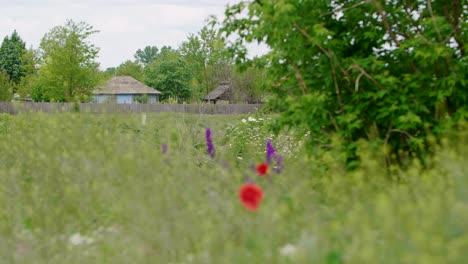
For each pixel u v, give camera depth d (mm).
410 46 7312
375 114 7492
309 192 5355
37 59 62750
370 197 5133
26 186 6875
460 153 5754
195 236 4316
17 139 8656
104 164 6414
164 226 4379
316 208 4930
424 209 3797
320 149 7660
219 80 68562
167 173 5625
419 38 7176
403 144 7430
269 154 7641
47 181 6270
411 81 7418
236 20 8383
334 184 5477
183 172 5809
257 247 3990
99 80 50250
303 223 4410
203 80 70750
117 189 5641
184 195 5168
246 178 6117
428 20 7160
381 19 7785
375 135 7383
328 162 6887
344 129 7594
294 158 8578
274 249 4027
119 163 5828
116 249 4578
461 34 7605
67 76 47938
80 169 6242
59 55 47656
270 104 8375
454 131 6605
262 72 8531
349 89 7617
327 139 7621
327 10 7844
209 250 3998
